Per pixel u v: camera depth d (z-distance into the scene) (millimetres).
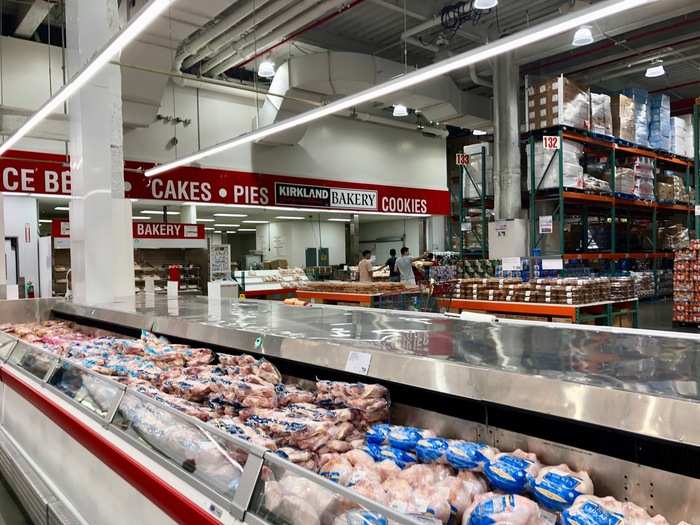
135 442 1796
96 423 2090
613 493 1302
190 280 9883
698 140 8492
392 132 14398
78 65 5082
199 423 1567
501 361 1542
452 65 4359
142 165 10016
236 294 6797
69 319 4516
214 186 10945
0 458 3162
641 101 9992
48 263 8578
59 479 2406
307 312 3125
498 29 9578
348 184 13289
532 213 8594
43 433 2643
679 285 8156
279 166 12008
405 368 1682
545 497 1232
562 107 8062
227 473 1386
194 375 2281
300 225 15414
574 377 1324
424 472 1466
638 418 1161
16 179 8695
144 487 1623
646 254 10570
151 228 8875
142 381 2270
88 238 4922
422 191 15125
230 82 11203
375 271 11523
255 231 18844
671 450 1209
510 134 9555
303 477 1203
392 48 11422
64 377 2617
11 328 4207
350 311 3152
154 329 3076
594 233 9977
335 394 1846
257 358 2406
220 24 7934
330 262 16188
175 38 7410
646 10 8328
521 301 6316
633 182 9727
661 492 1217
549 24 3664
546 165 8539
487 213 11461
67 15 5266
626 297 6676
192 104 10750
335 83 9398
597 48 10898
